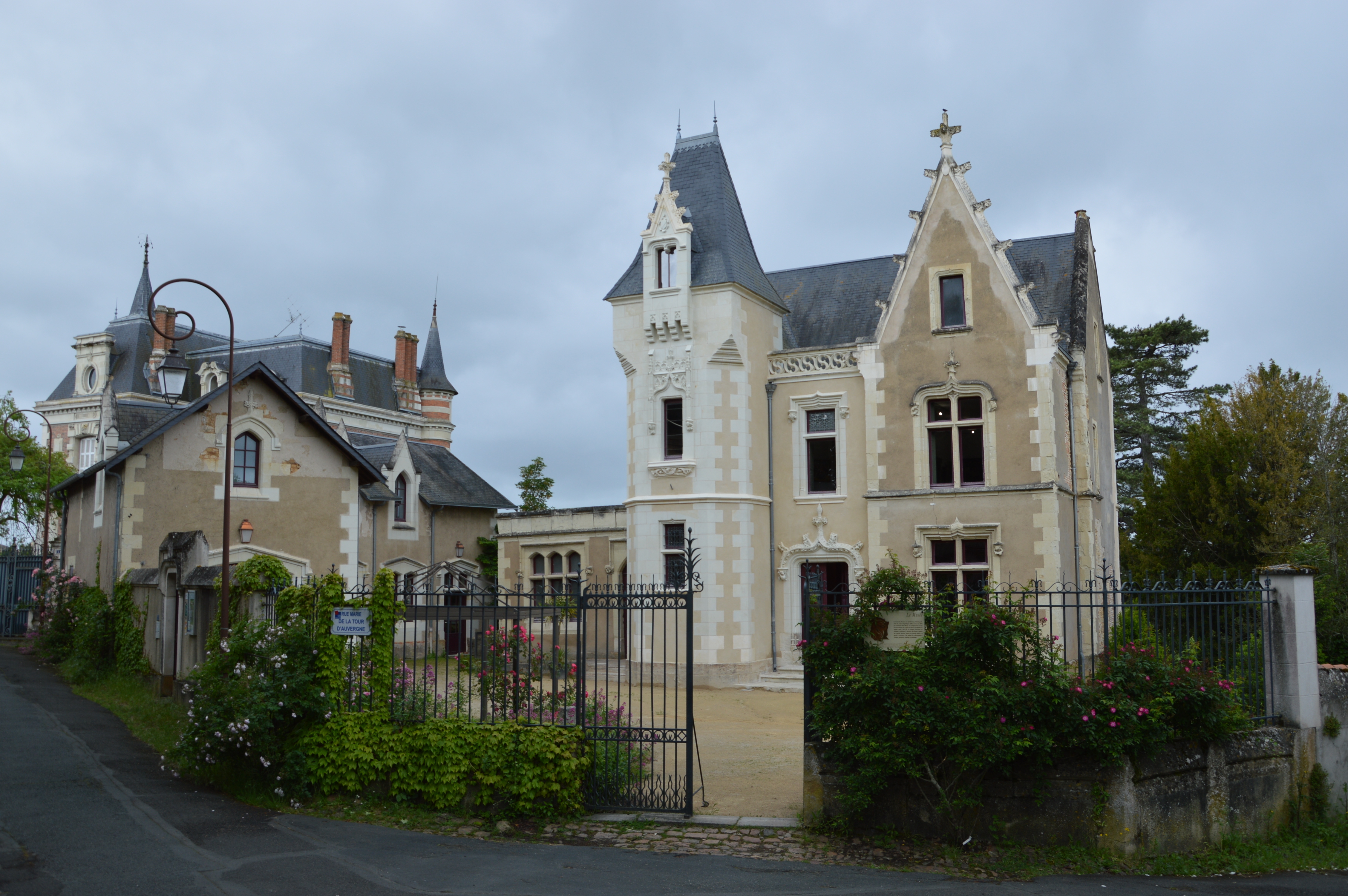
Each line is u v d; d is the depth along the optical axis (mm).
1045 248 24188
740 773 12555
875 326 24156
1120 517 39188
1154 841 9258
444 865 8555
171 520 21094
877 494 21969
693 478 22875
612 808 10492
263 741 10750
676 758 10547
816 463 24141
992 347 21391
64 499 27172
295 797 10742
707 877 8289
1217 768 9820
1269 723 10805
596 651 10773
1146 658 9586
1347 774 11391
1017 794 9273
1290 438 27766
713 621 22375
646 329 23578
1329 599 20125
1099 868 8758
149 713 15344
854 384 23406
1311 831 10438
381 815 10266
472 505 34719
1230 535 26703
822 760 9875
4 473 36312
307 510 23000
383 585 11328
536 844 9359
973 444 21766
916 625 9867
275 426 22672
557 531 29234
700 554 22547
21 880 7730
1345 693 11516
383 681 11109
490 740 10359
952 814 9250
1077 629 9875
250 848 8930
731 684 22219
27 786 10875
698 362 23125
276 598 13016
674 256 23625
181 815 9977
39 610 25875
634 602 21312
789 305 26797
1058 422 21344
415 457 34906
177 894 7523
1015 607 9648
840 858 8953
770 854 9055
